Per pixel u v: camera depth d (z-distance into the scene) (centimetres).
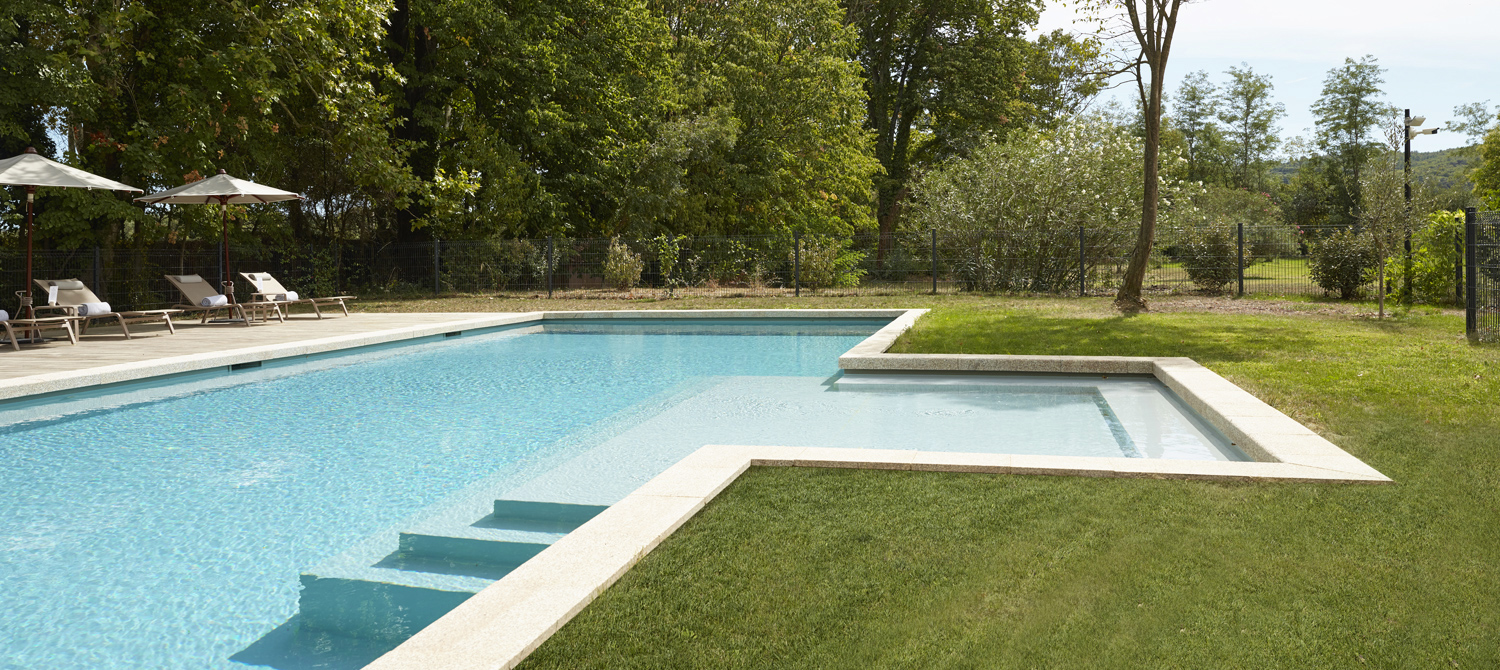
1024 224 2017
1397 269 1488
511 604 267
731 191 2789
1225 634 250
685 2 2948
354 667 291
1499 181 4294
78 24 1502
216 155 1827
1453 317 1202
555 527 429
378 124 1922
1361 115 5409
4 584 367
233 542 419
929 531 346
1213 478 414
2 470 559
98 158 1727
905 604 275
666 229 2617
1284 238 1800
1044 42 3781
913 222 2398
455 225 2233
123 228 1858
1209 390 658
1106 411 679
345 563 390
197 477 540
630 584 294
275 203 2200
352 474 541
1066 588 286
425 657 231
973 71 3597
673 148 2412
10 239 1720
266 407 787
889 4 3672
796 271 1998
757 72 2808
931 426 640
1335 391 641
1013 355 900
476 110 2391
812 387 851
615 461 561
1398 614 261
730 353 1183
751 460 461
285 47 1750
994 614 267
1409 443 479
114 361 935
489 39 2175
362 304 2005
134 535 430
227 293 1522
